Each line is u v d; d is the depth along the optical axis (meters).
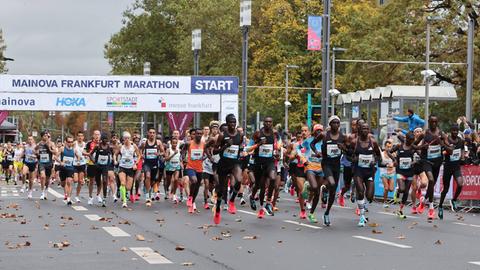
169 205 23.55
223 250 12.70
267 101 69.62
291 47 69.69
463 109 51.12
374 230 16.09
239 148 17.20
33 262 11.27
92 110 44.66
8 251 12.52
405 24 52.56
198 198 27.17
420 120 28.45
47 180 27.06
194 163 20.89
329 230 16.20
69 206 23.06
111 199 26.39
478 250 12.80
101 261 11.35
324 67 33.12
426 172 19.16
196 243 13.69
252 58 75.31
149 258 11.67
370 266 10.91
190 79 44.94
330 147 16.92
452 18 51.03
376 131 40.53
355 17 57.44
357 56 55.16
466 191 23.33
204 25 75.12
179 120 51.66
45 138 26.55
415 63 50.38
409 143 19.81
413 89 39.09
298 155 18.88
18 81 44.22
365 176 17.31
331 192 16.94
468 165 23.31
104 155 23.30
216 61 75.06
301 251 12.61
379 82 53.72
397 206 24.64
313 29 36.31
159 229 16.20
